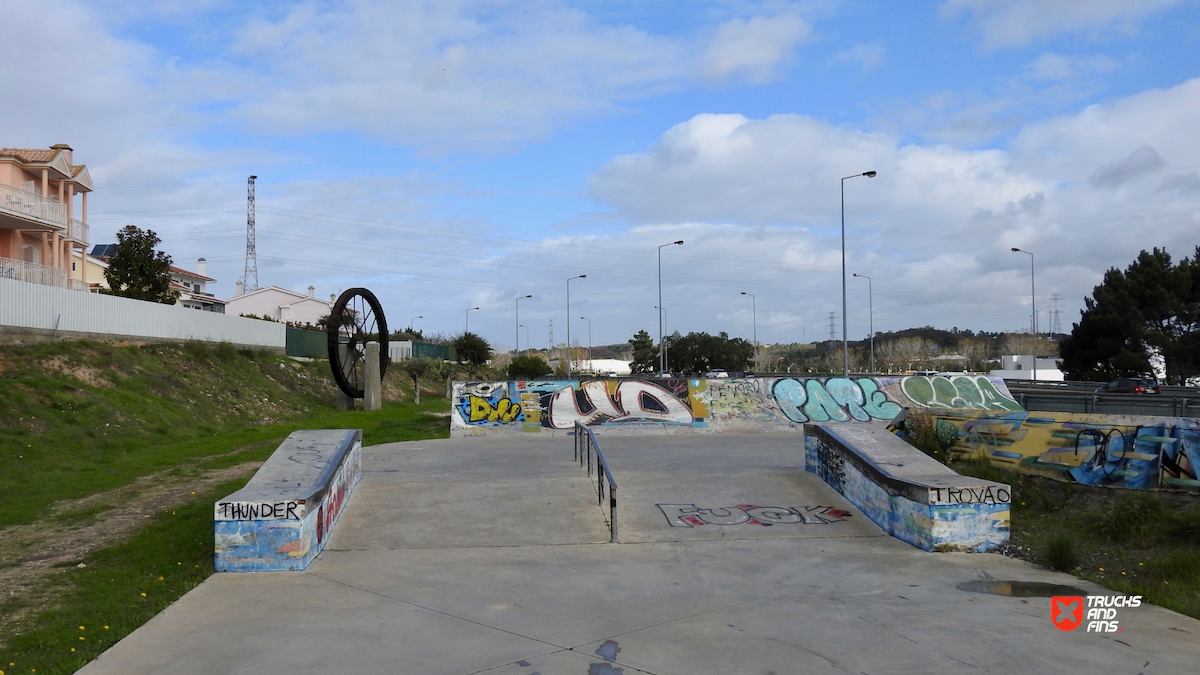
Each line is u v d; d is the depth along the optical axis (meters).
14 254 33.81
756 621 6.76
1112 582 7.93
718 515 11.02
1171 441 11.54
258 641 6.27
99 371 24.92
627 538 10.02
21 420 18.61
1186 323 50.69
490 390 22.62
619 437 20.86
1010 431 13.91
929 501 9.39
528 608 7.18
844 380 24.50
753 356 91.00
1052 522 10.80
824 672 5.55
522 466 14.97
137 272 39.25
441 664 5.75
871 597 7.52
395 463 15.56
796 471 13.70
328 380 42.28
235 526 8.47
